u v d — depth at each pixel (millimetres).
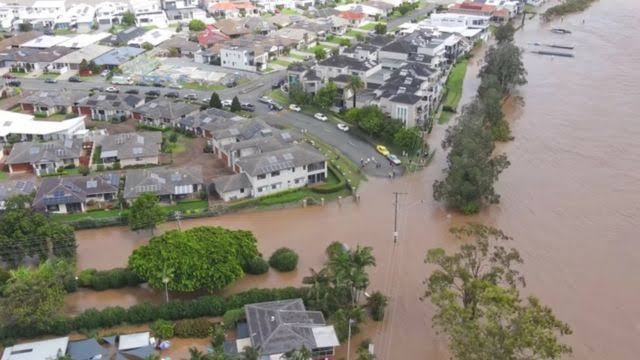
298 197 133750
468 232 96812
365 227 123188
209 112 168875
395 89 173250
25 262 107500
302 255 113188
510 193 136750
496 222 124938
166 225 123812
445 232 121312
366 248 98000
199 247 98312
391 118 165625
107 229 122625
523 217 126938
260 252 113625
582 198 134625
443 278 87938
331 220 126250
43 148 146000
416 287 103938
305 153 139000
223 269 96438
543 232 121250
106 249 115500
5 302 88188
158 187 129625
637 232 121562
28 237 106438
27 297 87938
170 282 94938
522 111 185375
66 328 90625
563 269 109375
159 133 158125
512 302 76250
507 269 94500
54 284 92938
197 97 193875
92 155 149750
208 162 149625
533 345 69438
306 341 83688
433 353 89188
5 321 87938
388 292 102500
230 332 91062
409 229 122375
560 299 101438
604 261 112062
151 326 91625
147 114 170875
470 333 73875
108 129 169375
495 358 69625
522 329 70188
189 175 134250
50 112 179375
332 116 180250
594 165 150250
